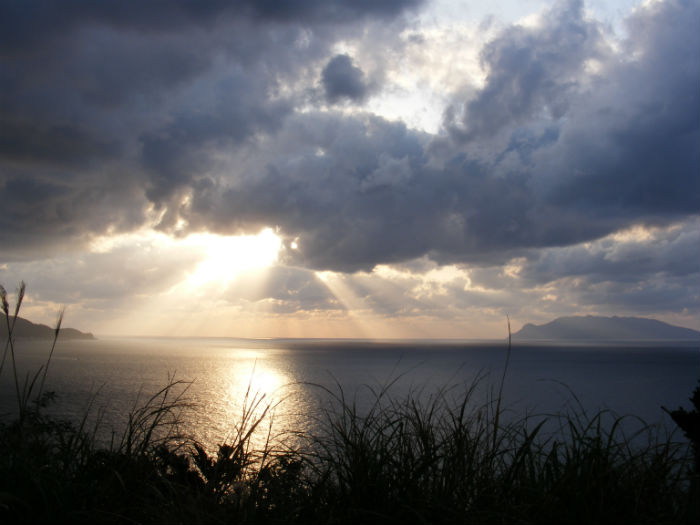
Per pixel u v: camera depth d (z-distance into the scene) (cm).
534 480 307
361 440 329
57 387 7525
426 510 281
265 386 8225
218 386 8481
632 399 7050
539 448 316
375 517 293
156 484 325
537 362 19550
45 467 311
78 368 12812
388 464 314
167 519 286
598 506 278
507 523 280
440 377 9956
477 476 318
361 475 307
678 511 284
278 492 321
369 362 18912
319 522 295
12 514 287
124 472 320
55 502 293
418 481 311
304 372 13062
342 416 347
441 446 323
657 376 12738
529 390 7531
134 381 9275
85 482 314
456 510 285
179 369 13688
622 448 308
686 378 12025
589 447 301
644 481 295
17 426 337
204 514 286
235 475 337
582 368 15975
